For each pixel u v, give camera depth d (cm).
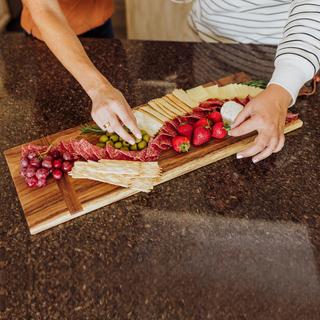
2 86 109
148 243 73
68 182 82
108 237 74
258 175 84
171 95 100
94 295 66
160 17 215
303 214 77
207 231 75
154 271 69
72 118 98
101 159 85
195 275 68
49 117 99
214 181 84
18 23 290
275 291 66
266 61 113
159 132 90
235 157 88
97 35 141
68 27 100
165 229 75
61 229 76
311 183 82
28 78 111
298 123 94
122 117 84
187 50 119
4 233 76
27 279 69
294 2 92
